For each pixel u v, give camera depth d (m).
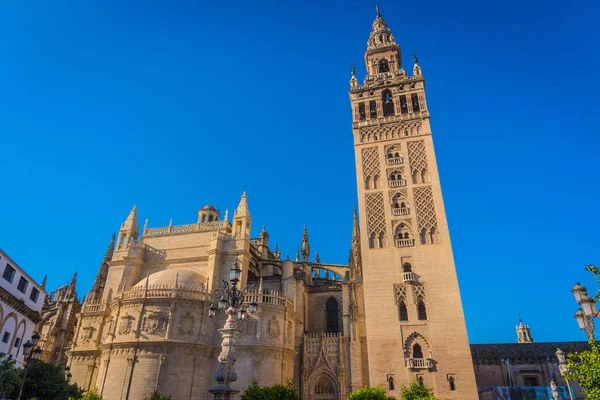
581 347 64.31
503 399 57.75
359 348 56.41
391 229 57.88
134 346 52.22
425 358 49.34
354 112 68.88
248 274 71.19
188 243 68.88
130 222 74.00
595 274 22.20
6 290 42.56
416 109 66.94
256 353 54.16
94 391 49.03
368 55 77.69
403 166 61.84
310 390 57.25
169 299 54.38
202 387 52.66
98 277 78.44
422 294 53.12
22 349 46.25
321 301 68.31
